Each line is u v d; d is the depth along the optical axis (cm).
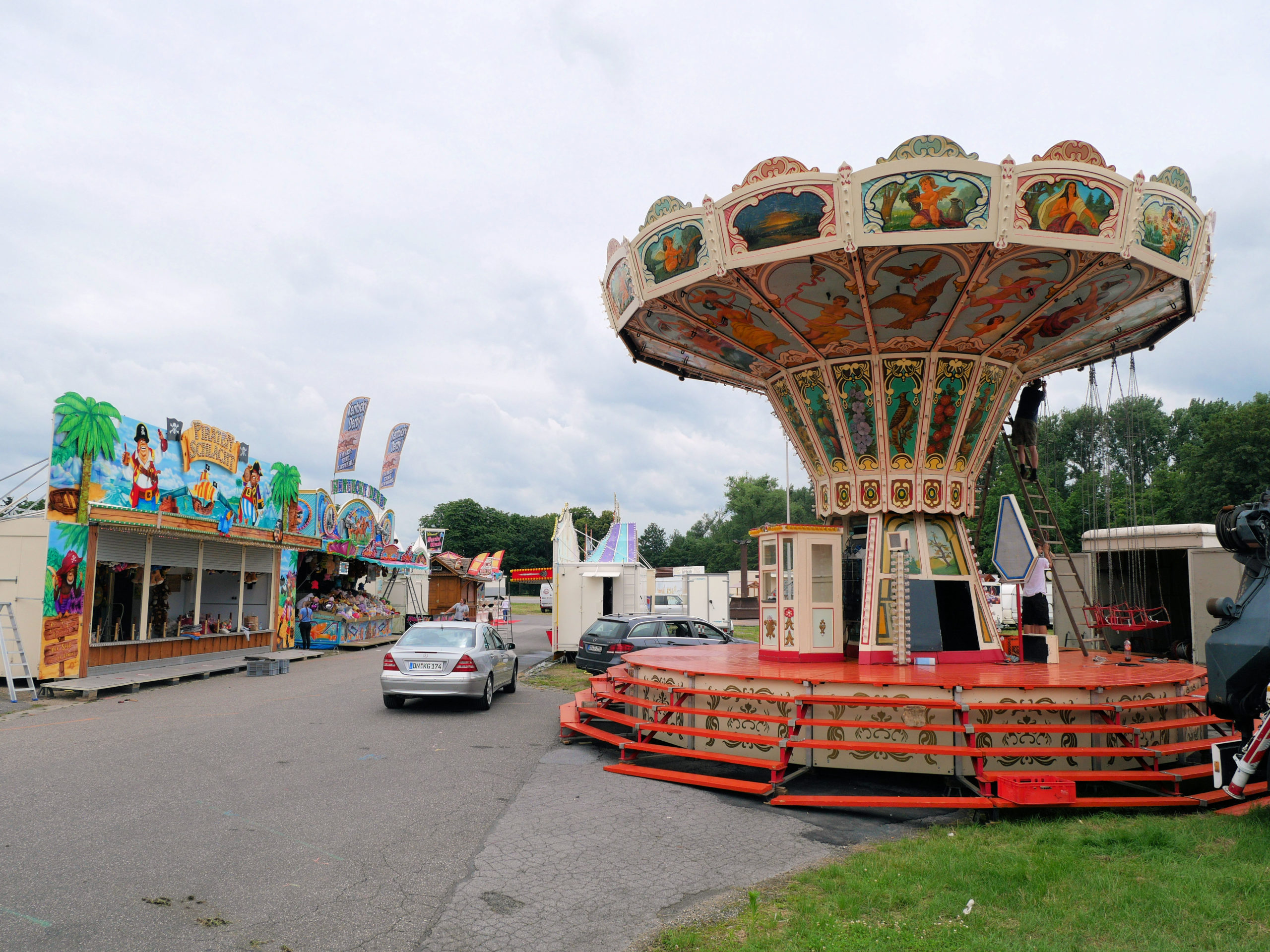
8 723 1209
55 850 631
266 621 2434
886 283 1022
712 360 1420
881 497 1227
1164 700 961
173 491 1894
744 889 595
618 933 510
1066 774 837
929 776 987
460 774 934
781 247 940
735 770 1014
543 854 664
